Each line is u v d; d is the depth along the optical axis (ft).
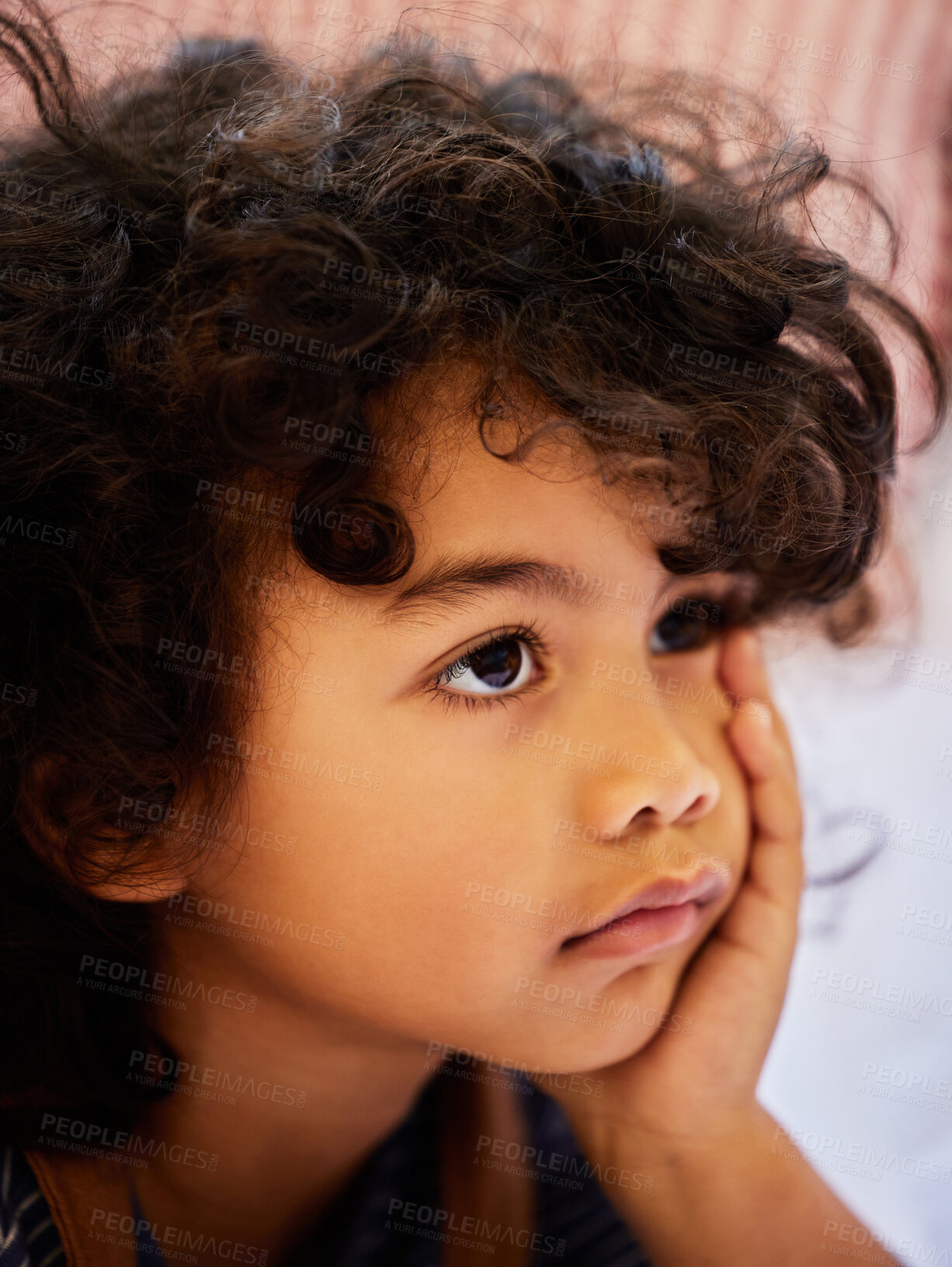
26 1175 1.77
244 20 3.10
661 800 1.60
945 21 3.82
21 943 1.74
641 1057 1.97
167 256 1.53
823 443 1.82
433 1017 1.70
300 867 1.58
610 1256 2.05
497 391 1.41
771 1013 1.99
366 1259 2.11
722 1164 2.01
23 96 2.11
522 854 1.58
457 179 1.51
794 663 2.97
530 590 1.47
